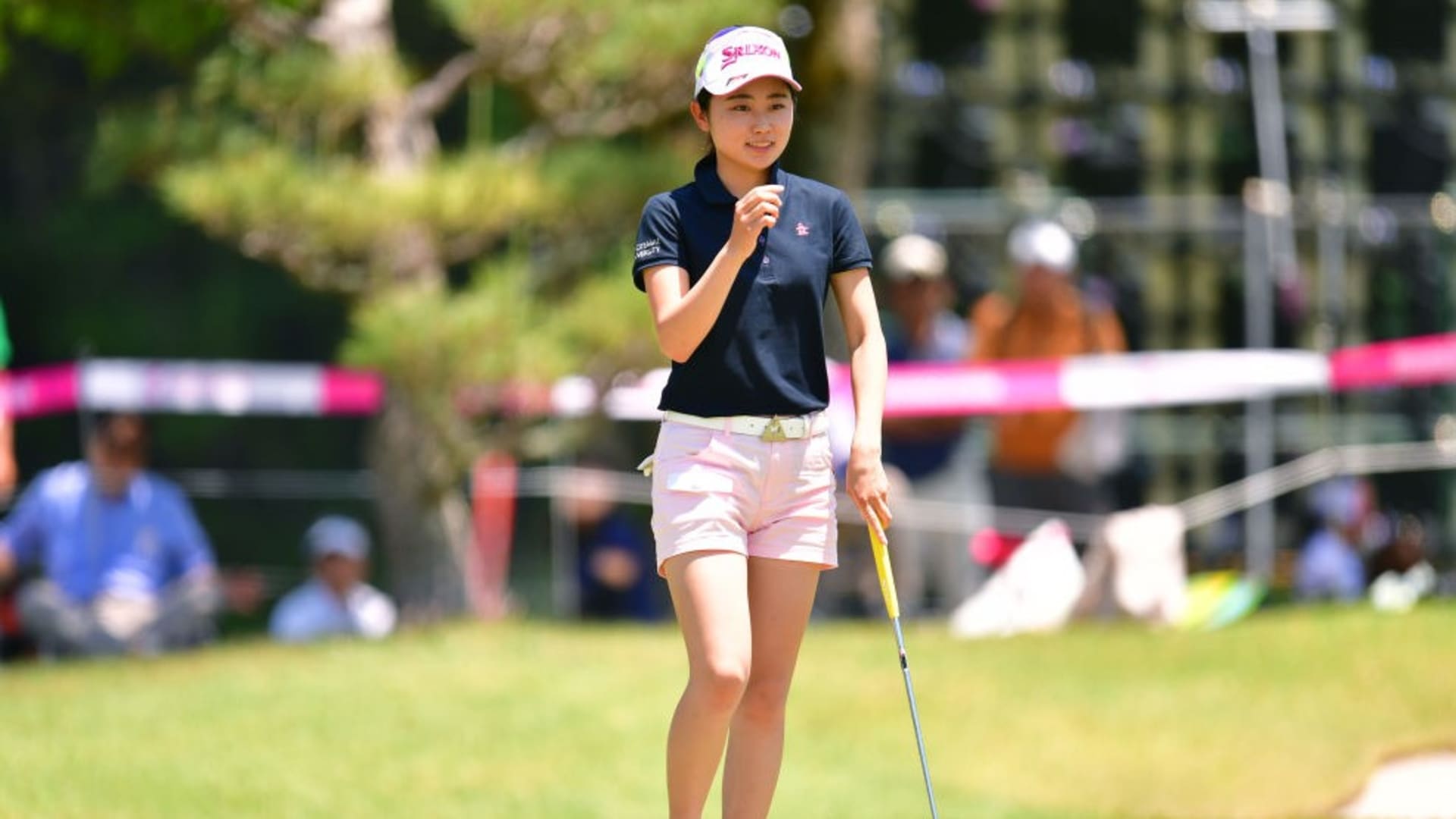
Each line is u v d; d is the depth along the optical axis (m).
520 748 26.52
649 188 40.94
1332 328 50.06
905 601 42.03
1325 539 45.75
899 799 24.89
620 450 57.97
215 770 24.77
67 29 40.38
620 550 43.75
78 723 27.34
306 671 31.50
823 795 25.02
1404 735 27.64
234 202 38.12
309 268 40.66
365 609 41.34
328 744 26.41
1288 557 49.94
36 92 73.31
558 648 33.59
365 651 33.47
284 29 41.75
